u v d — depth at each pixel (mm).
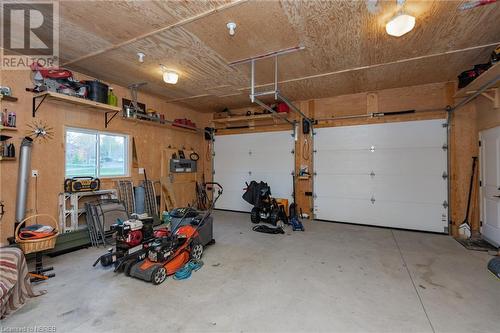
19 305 2078
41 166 3365
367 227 4832
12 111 3062
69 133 3756
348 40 2879
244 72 3893
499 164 3439
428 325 1847
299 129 5691
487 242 3760
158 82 4391
